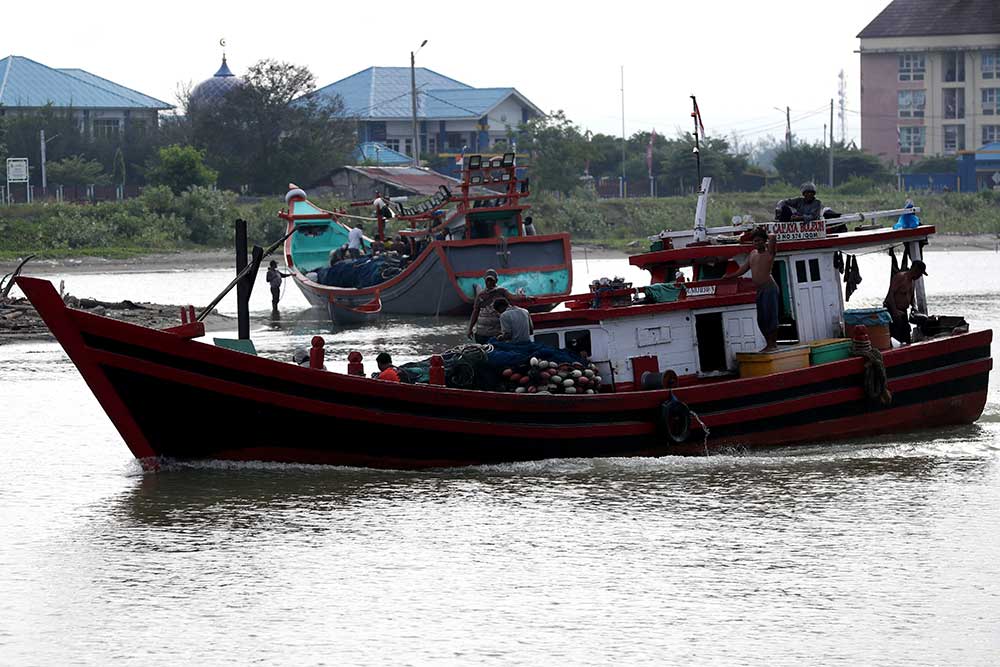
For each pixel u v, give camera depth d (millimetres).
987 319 75812
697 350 39500
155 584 27094
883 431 41281
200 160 190375
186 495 33906
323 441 35375
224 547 29562
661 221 184750
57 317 33000
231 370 34219
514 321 38250
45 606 25828
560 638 23906
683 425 37281
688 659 22922
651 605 25625
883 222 167875
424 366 38500
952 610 25297
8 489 35188
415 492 34219
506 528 30969
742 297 39719
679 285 39344
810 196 42812
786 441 39312
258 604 25828
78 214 163875
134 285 119688
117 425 34812
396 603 25812
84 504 33469
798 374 39000
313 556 28844
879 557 28641
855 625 24531
